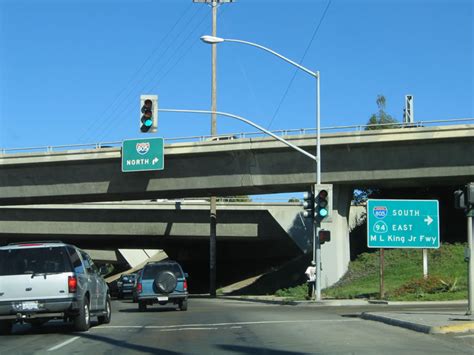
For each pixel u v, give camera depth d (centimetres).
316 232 2797
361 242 4644
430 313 1700
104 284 1766
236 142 4069
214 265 4653
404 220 2906
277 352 1090
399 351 1073
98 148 4416
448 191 4669
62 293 1443
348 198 4150
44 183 4600
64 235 5612
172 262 2414
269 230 5244
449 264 3681
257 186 4166
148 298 2322
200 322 1736
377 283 3500
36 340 1359
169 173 4322
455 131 3628
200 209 5247
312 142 3906
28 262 1452
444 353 1047
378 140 3766
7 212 5488
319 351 1091
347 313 1992
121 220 5425
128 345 1227
